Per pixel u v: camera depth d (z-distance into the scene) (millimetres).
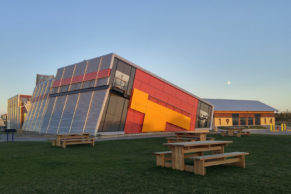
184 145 7156
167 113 32969
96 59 30062
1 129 58156
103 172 7191
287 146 14133
